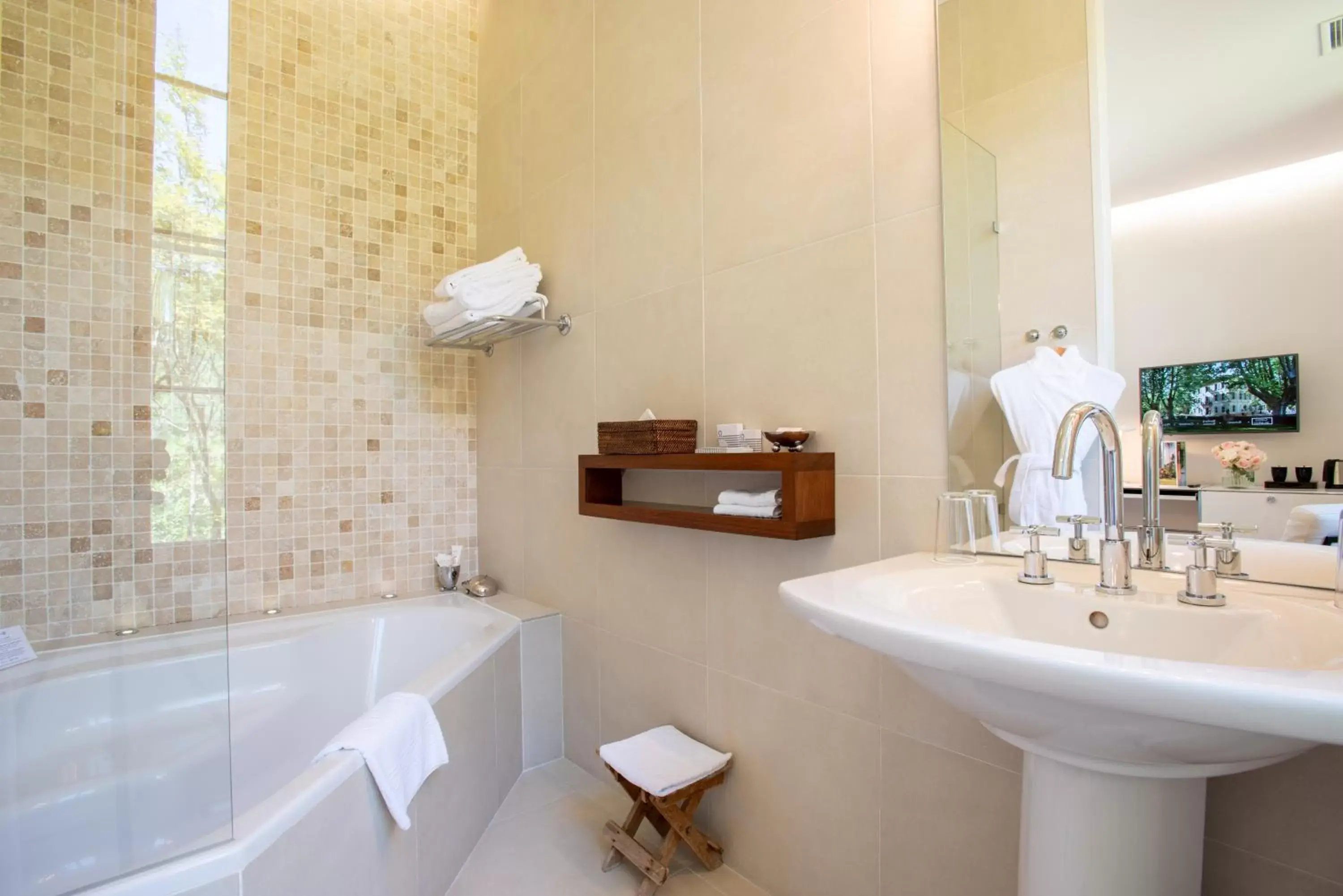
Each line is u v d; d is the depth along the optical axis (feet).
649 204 6.24
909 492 4.23
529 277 7.36
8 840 3.42
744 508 4.80
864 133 4.48
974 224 3.95
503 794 6.50
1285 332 2.92
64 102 5.01
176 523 4.75
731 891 5.07
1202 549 2.86
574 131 7.31
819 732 4.72
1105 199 3.48
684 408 5.86
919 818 4.13
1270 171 2.98
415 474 8.81
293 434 7.94
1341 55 2.81
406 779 4.31
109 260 5.06
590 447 7.04
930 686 2.65
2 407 4.72
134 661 4.19
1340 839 2.75
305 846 3.43
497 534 8.78
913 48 4.24
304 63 8.09
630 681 6.49
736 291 5.37
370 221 8.52
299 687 7.00
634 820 5.42
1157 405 3.32
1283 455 2.94
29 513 4.61
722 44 5.50
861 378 4.49
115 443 4.75
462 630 7.50
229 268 7.57
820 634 4.71
